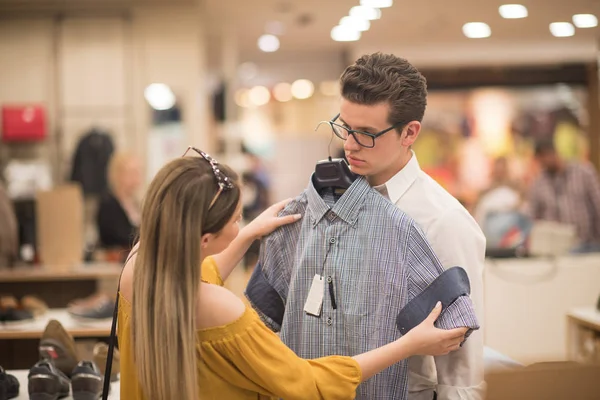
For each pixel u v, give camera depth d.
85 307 3.53
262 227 1.97
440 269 1.77
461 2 7.50
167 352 1.46
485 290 4.75
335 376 1.57
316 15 8.05
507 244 5.54
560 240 5.84
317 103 10.77
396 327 1.78
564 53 10.22
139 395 1.54
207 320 1.52
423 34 9.34
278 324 2.00
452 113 10.48
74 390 2.12
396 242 1.81
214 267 1.94
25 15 7.24
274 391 1.53
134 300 1.50
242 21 8.30
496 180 10.48
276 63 10.84
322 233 1.90
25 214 6.86
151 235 1.50
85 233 7.08
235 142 8.94
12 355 3.93
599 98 10.40
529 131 10.48
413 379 1.94
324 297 1.86
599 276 4.79
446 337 1.64
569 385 1.42
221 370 1.55
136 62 7.30
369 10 7.86
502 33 9.38
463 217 1.89
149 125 7.30
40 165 6.94
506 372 1.44
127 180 5.62
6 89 7.25
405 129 1.82
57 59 7.25
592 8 7.92
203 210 1.50
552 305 4.77
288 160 10.66
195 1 7.29
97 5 7.27
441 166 10.52
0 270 4.77
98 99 7.28
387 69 1.77
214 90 8.96
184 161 1.55
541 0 7.45
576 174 8.14
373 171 1.85
